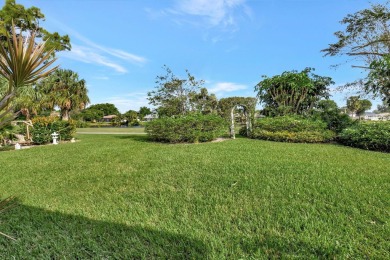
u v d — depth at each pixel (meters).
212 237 2.34
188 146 9.14
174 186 4.04
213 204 3.18
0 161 7.05
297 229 2.44
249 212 2.88
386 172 4.45
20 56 0.97
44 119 12.61
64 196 3.73
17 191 4.03
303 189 3.57
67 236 2.45
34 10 13.83
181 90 13.99
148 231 2.51
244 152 7.08
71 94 28.38
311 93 13.20
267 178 4.16
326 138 9.62
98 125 41.28
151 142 11.31
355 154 6.57
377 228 2.39
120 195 3.69
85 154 7.89
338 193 3.35
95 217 2.89
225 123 12.18
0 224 2.75
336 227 2.45
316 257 1.97
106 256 2.09
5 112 1.03
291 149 7.64
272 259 1.98
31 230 2.60
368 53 10.56
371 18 9.82
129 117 43.94
